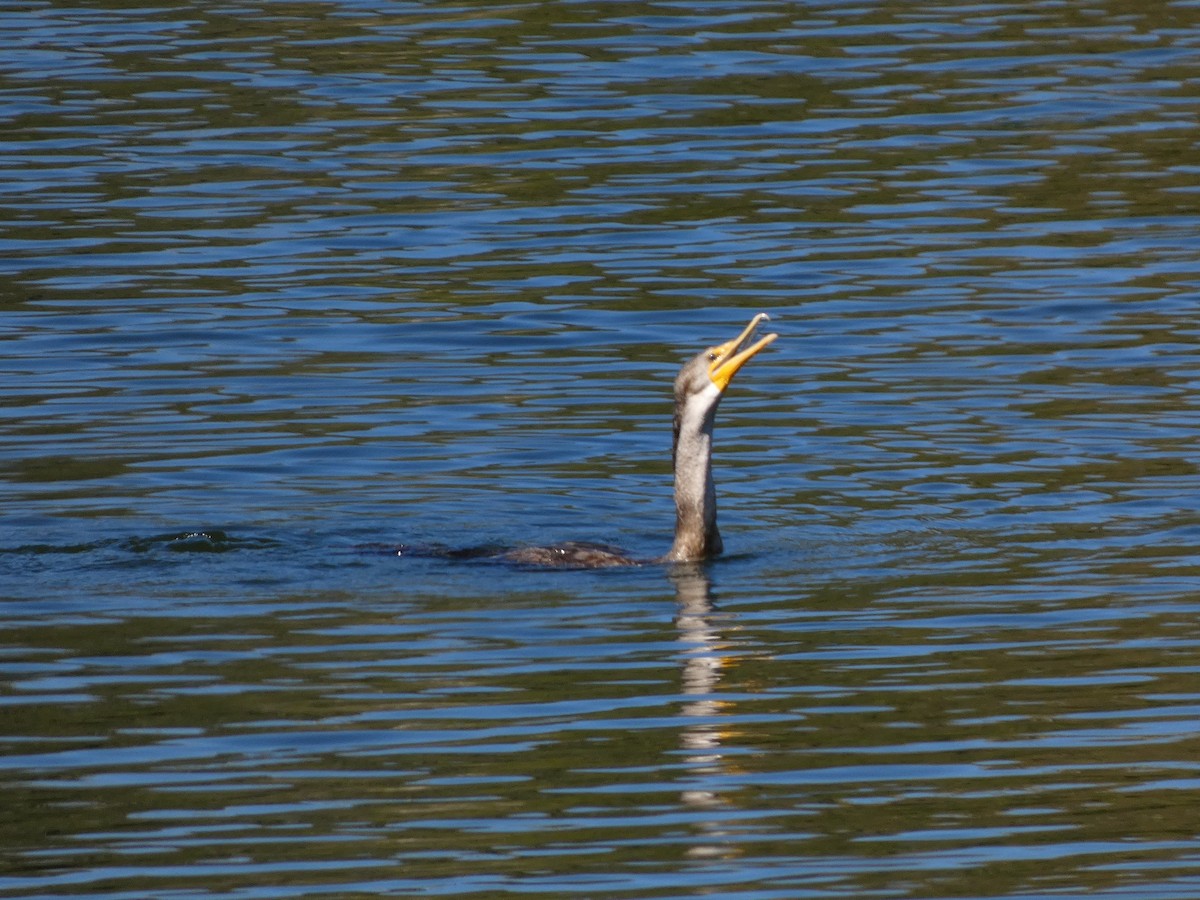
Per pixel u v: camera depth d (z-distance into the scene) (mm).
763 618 13594
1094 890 9523
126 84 30047
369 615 13664
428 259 23203
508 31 32875
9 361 19891
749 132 27578
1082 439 17547
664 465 17391
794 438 17812
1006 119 27953
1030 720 11602
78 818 10352
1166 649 12750
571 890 9539
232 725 11609
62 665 12609
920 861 9820
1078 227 23844
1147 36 32000
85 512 15953
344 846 10023
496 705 11930
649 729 11531
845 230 23891
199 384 19328
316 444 17734
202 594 14117
